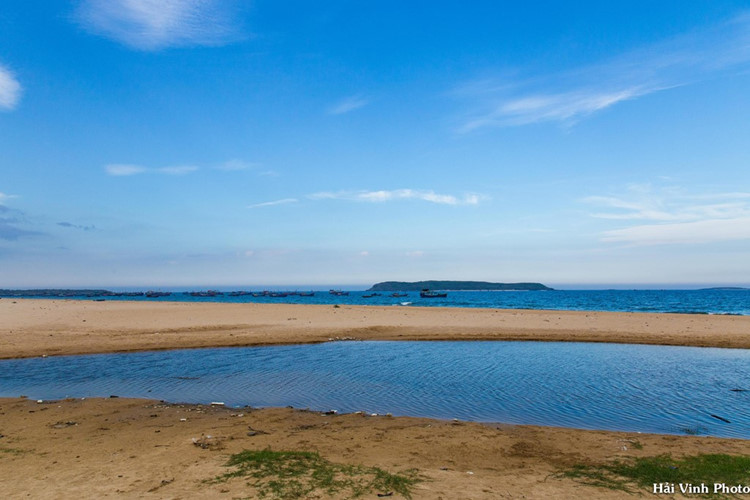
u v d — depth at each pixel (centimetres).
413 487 708
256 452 865
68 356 2186
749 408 1309
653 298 14125
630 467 817
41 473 770
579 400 1396
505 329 3092
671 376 1725
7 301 5709
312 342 2631
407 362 2036
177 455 866
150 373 1812
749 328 3112
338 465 805
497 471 809
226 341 2580
